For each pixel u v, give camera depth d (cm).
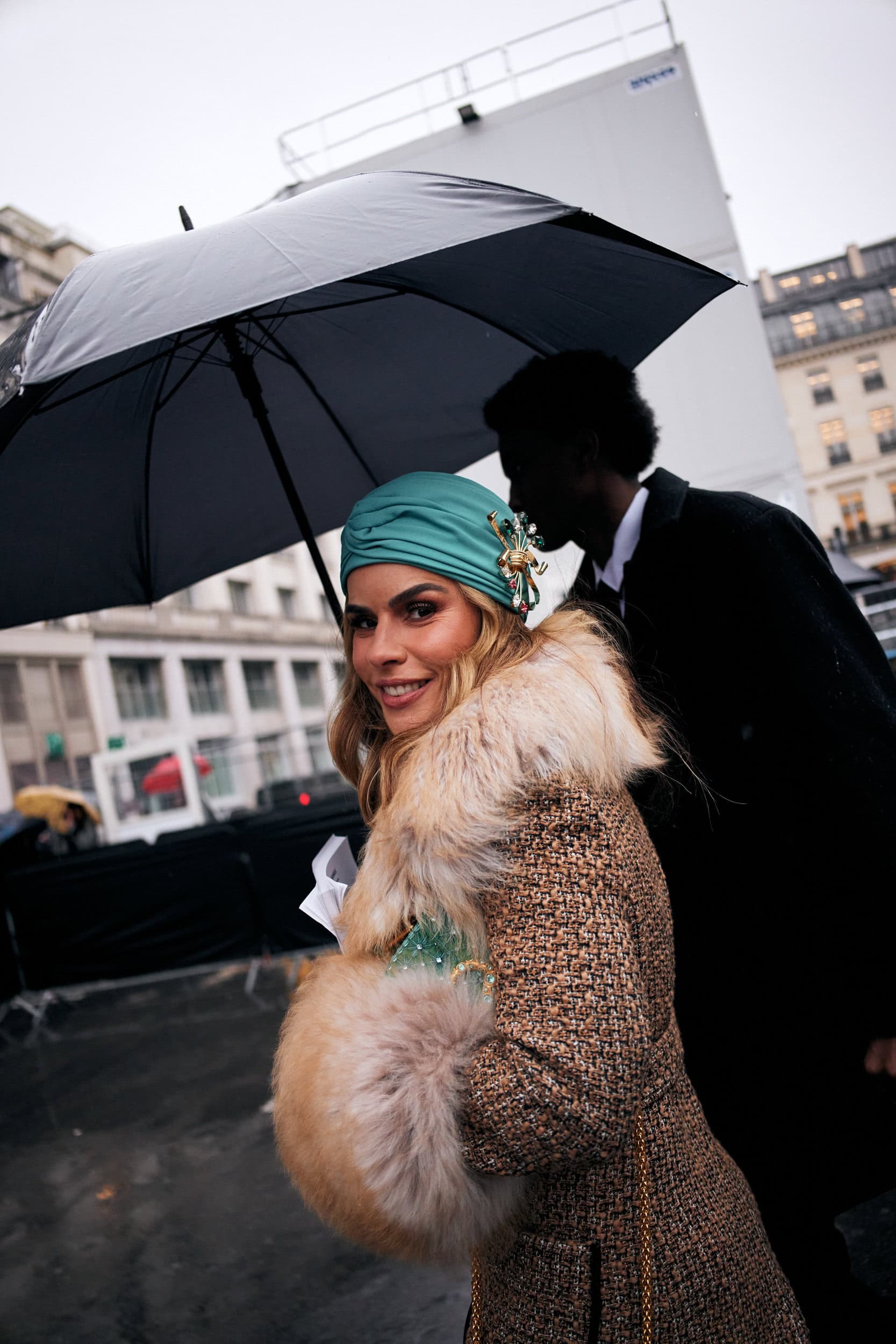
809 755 132
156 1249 274
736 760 145
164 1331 232
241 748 1343
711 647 145
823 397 5028
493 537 100
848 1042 143
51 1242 290
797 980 145
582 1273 84
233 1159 328
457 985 85
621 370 163
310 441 193
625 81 418
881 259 4994
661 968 87
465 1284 232
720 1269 87
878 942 127
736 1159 149
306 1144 83
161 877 591
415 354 181
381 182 115
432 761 85
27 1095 444
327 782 1320
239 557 203
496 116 427
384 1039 81
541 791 81
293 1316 230
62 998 634
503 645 98
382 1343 213
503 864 80
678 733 143
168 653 2602
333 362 182
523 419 167
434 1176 76
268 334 169
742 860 146
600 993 73
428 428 195
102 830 1146
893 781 126
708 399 414
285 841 565
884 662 140
